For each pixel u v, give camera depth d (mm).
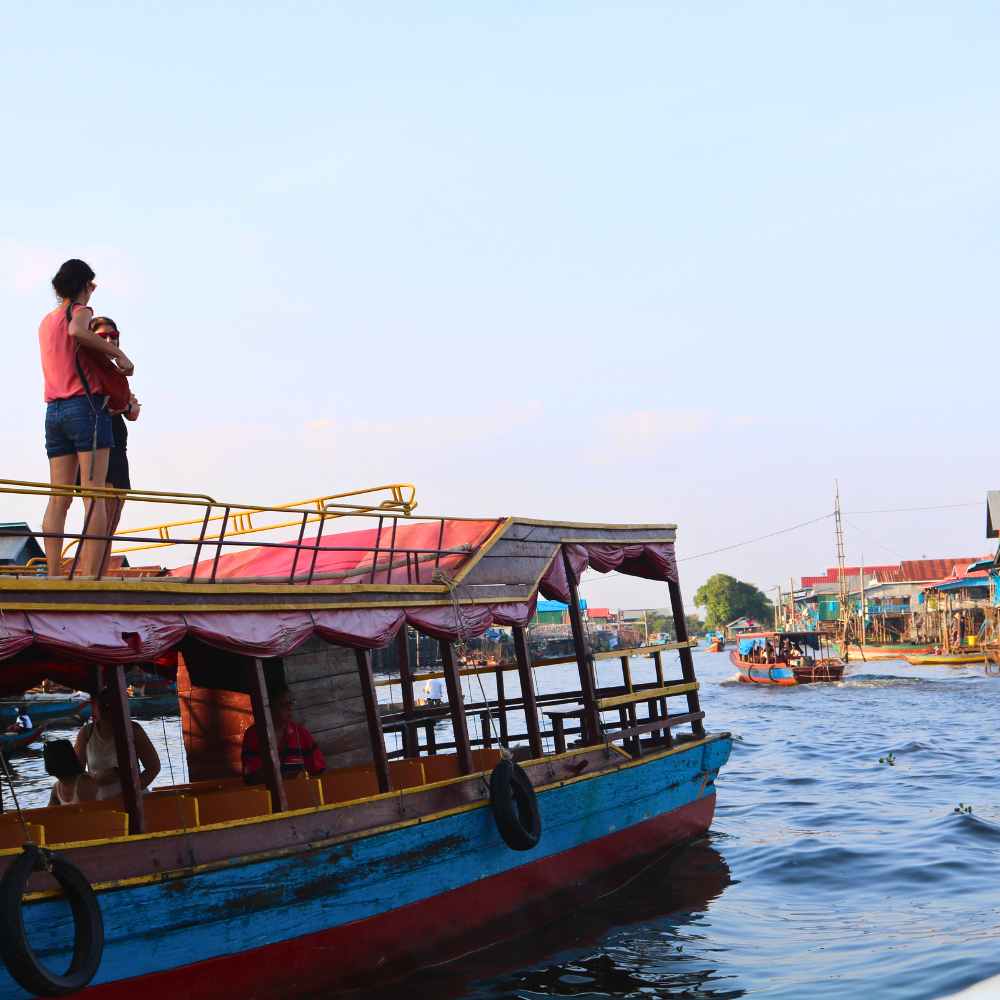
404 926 8383
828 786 18750
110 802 8039
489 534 10273
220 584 7391
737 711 38969
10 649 6098
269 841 7387
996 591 64500
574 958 9008
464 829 9055
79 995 6281
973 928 9375
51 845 6238
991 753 22344
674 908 10555
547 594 11164
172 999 6719
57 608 6406
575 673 81062
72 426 7434
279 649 7727
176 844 6828
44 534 6395
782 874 11898
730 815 16031
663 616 159875
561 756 10500
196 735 10594
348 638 8336
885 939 9250
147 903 6586
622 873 11422
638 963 8875
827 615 100062
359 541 11094
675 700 45469
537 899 9930
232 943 7062
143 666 10398
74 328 7270
